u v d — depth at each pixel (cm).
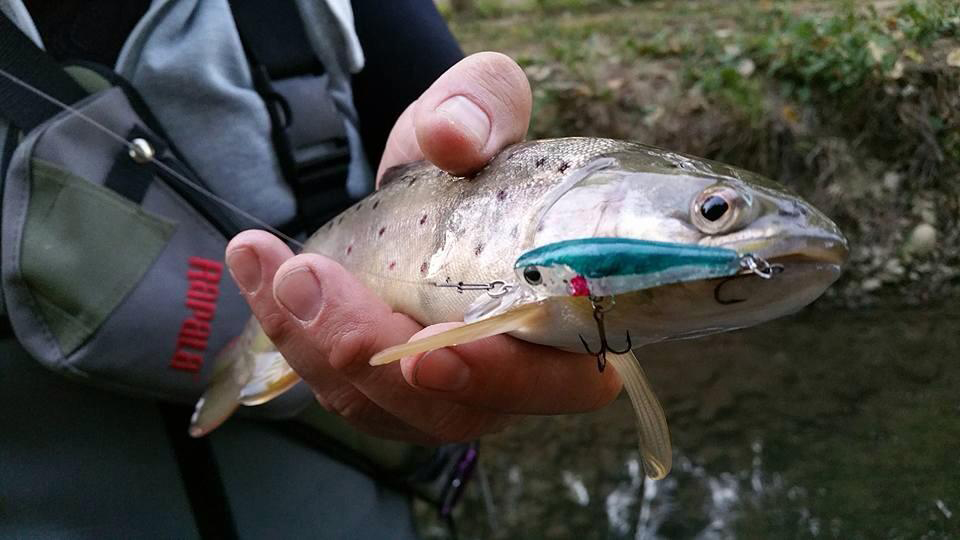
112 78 34
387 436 35
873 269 60
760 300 22
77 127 32
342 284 27
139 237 33
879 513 46
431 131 26
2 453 34
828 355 61
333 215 38
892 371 55
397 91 44
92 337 32
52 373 34
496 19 126
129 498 35
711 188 22
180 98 36
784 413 58
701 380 66
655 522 55
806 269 21
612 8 114
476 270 25
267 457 38
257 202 37
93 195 32
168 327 34
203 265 35
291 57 38
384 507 43
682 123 77
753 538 50
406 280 28
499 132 27
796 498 51
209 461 36
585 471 63
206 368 35
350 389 32
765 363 64
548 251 23
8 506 34
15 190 32
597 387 29
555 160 25
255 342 35
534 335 25
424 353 26
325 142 38
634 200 23
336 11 39
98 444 35
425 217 28
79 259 32
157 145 34
